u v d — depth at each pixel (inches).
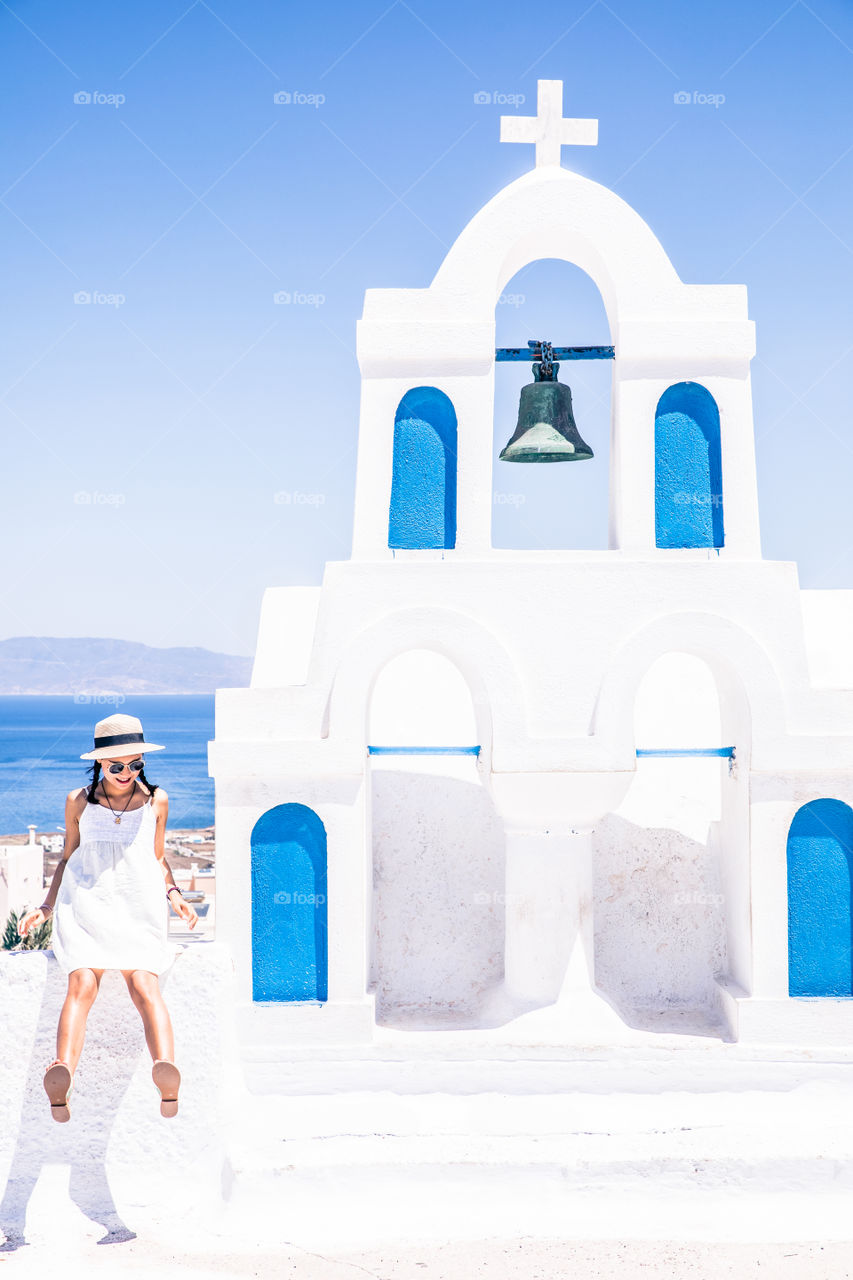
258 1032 315.9
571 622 322.0
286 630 384.5
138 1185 251.9
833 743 318.3
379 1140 288.5
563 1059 315.6
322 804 321.1
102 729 253.1
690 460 335.6
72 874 251.9
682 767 377.4
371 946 352.8
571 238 345.7
